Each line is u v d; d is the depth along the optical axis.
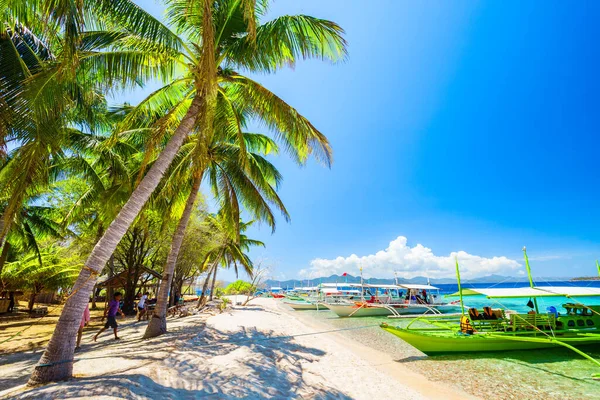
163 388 4.92
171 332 10.39
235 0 7.38
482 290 12.19
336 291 31.88
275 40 7.23
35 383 4.63
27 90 5.61
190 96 9.02
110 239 5.64
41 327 14.22
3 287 19.27
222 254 24.86
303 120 7.88
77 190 15.10
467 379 8.35
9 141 6.03
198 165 9.74
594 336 10.57
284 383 6.33
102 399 4.00
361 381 7.45
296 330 14.70
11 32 6.62
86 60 6.54
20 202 6.47
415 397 6.80
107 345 8.48
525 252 13.06
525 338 10.26
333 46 7.40
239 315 18.03
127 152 13.52
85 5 5.58
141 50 7.04
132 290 19.64
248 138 12.79
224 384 5.60
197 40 7.90
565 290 11.69
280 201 12.37
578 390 7.58
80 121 9.79
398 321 20.45
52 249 22.05
